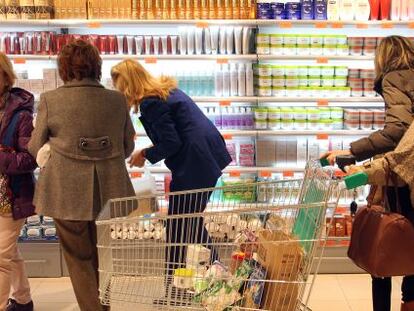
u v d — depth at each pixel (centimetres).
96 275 289
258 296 203
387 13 423
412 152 225
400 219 225
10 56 411
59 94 267
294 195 264
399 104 263
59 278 413
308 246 200
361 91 428
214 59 420
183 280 211
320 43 422
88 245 284
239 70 422
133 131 295
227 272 212
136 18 413
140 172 427
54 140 267
